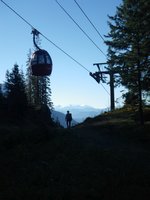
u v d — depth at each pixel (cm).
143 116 3841
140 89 3584
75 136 2862
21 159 2188
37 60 2336
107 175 1888
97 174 1917
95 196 1586
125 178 1825
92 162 2141
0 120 4056
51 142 2545
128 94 3678
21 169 2000
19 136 2591
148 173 1955
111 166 2084
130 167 2056
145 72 3581
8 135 2683
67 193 1591
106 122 3984
